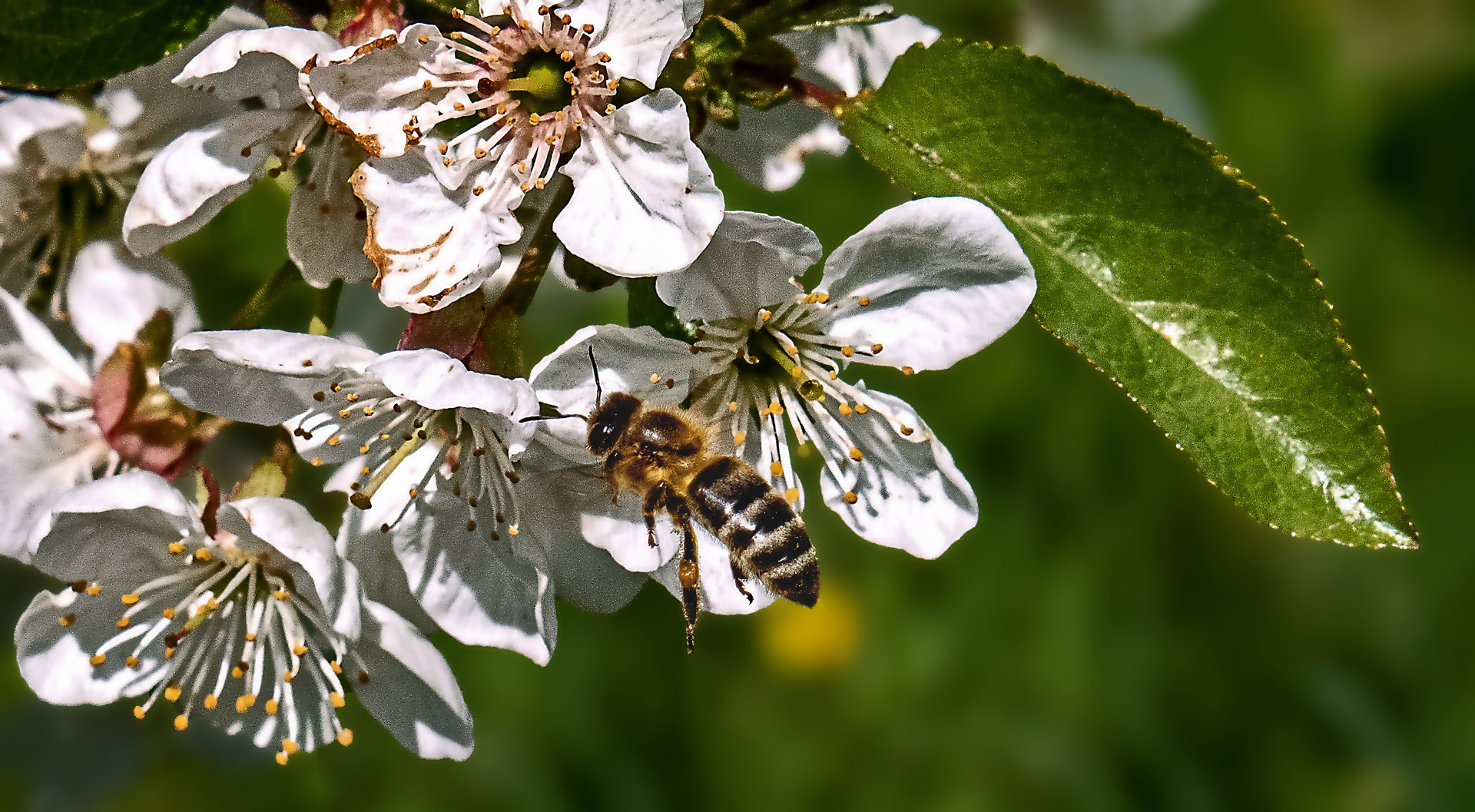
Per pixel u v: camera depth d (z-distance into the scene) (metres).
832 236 0.20
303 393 0.16
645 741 0.21
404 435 0.16
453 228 0.16
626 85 0.16
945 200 0.15
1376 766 0.21
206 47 0.15
